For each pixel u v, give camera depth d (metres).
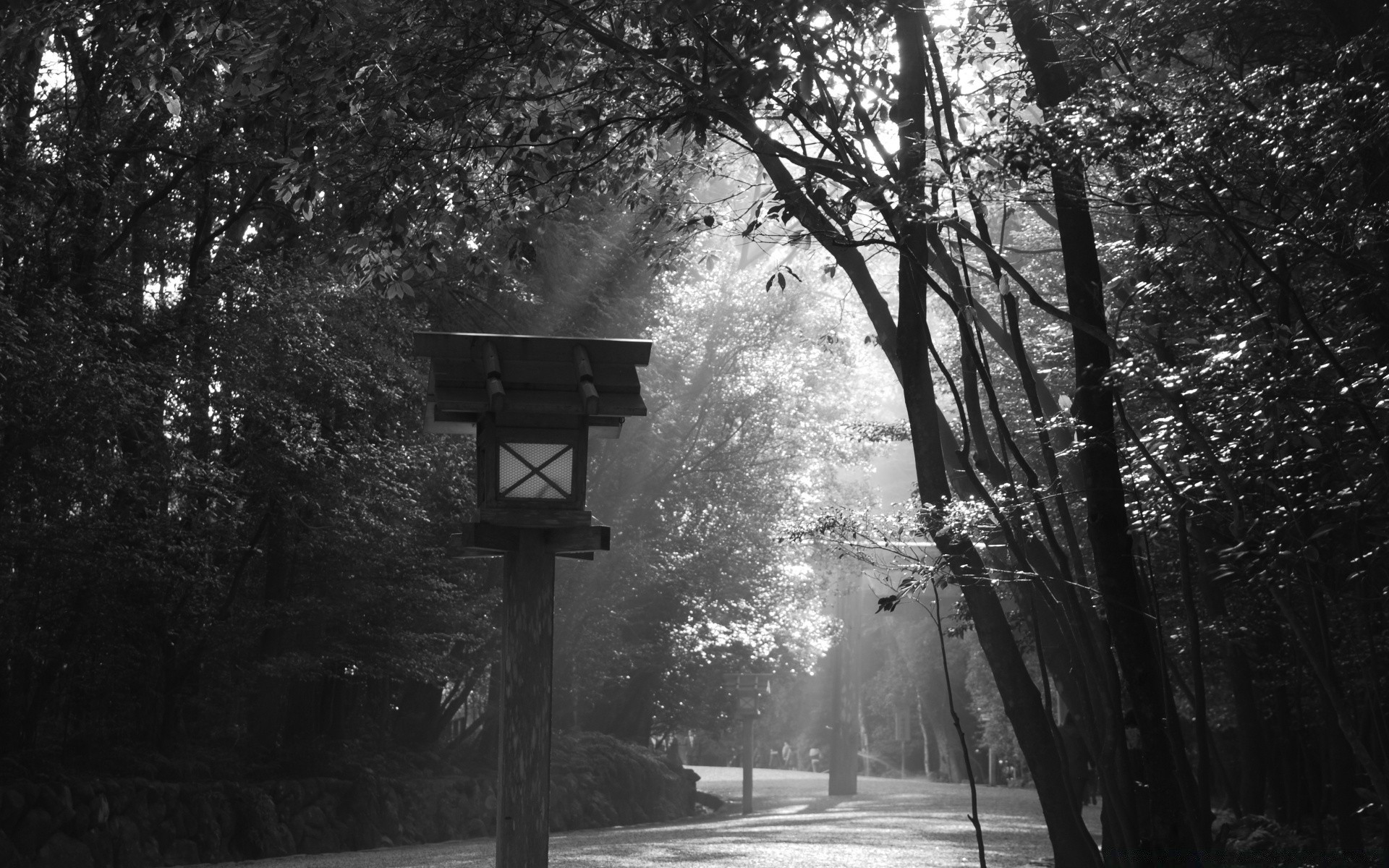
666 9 9.49
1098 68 10.79
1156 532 9.57
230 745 24.98
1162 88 8.87
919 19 10.81
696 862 19.16
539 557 5.58
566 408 5.52
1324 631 9.07
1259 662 17.44
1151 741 9.62
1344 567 9.43
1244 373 7.97
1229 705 25.52
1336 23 10.35
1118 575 9.79
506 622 5.56
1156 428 8.80
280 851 21.11
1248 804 22.25
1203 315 9.49
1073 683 12.31
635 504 30.67
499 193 12.22
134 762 20.09
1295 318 9.42
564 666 29.94
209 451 21.09
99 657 18.78
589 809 30.59
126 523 17.39
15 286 16.12
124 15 10.34
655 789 35.28
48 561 16.88
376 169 11.40
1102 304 9.95
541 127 11.25
